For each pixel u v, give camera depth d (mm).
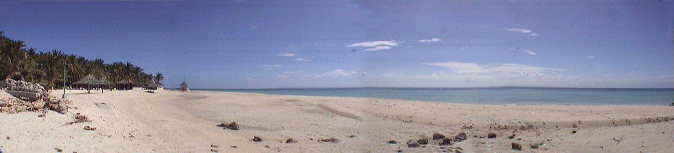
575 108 33844
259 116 26922
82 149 12789
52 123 15930
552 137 18672
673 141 15531
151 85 111062
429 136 19375
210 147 15359
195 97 48656
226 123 22125
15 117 16000
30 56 85000
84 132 15281
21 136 13203
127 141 14914
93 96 41781
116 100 34750
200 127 20469
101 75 109125
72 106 20766
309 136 19234
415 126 22547
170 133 17688
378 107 32500
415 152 15305
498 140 18141
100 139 14570
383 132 20438
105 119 18906
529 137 18891
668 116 25969
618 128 20281
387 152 15344
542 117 26953
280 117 26469
